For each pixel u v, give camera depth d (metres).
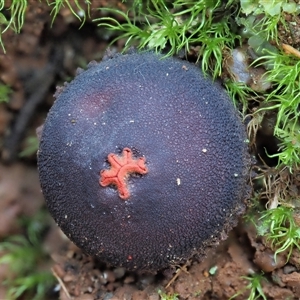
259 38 0.08
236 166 0.08
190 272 0.08
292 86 0.08
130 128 0.07
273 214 0.08
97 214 0.07
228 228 0.08
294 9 0.08
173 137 0.07
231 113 0.08
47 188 0.08
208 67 0.08
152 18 0.08
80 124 0.07
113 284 0.08
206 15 0.08
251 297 0.08
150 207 0.07
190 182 0.07
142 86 0.07
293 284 0.08
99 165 0.07
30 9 0.08
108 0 0.08
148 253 0.08
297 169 0.08
